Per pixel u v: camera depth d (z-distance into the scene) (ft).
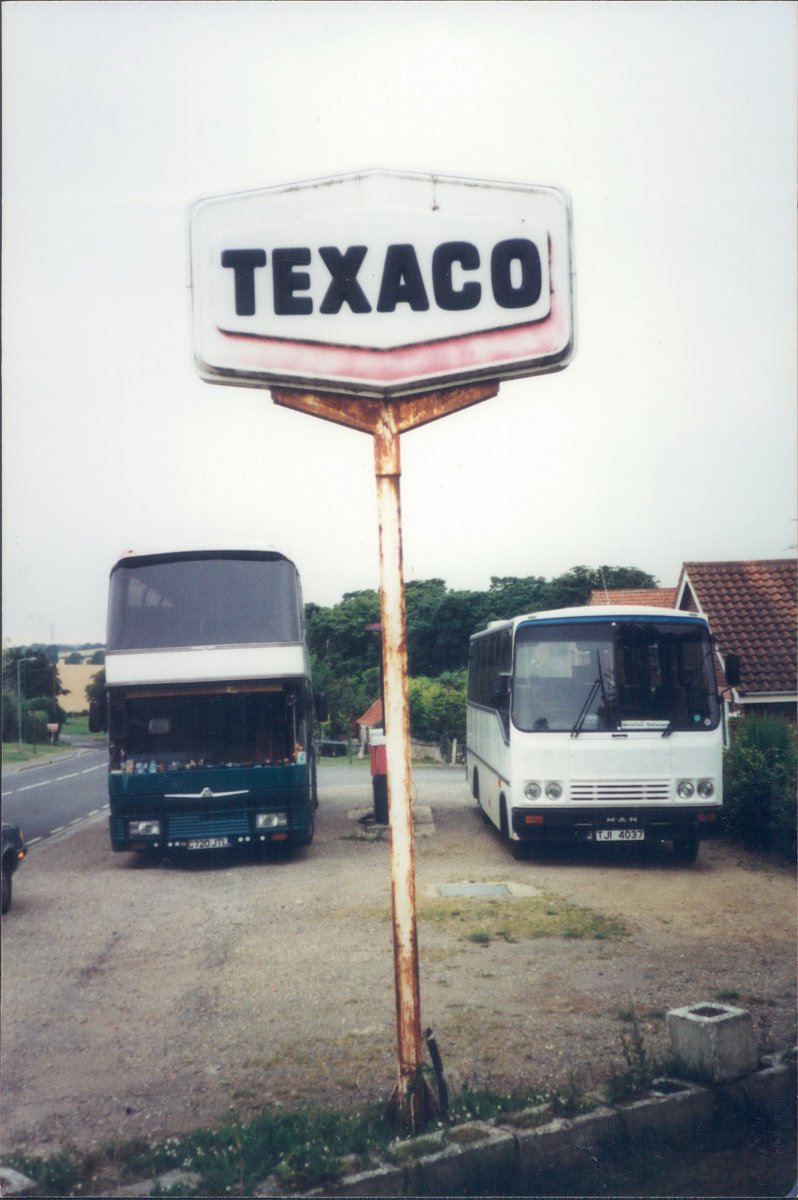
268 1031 23.84
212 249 16.72
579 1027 22.82
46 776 142.20
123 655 48.08
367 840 55.93
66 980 29.12
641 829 41.91
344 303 16.71
